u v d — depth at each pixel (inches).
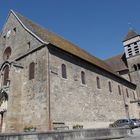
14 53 901.2
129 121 961.5
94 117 880.3
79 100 823.1
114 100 1099.3
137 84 1493.6
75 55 860.0
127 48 1652.3
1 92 798.5
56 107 695.7
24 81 791.7
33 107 715.4
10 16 1015.6
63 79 773.9
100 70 1051.9
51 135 438.9
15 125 712.4
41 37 814.5
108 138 578.6
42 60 749.3
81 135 506.0
